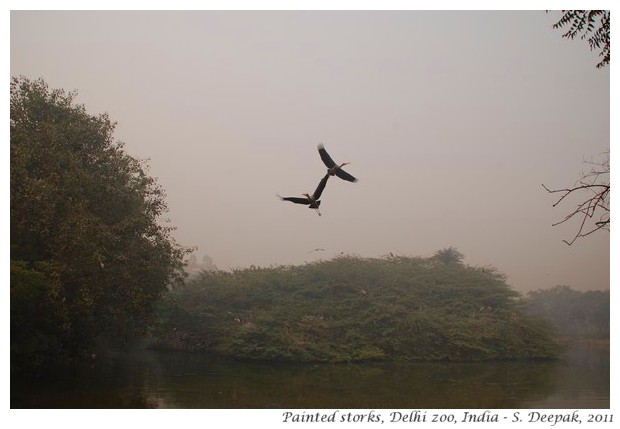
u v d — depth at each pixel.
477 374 35.03
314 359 40.75
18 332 23.72
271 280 50.31
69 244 22.92
